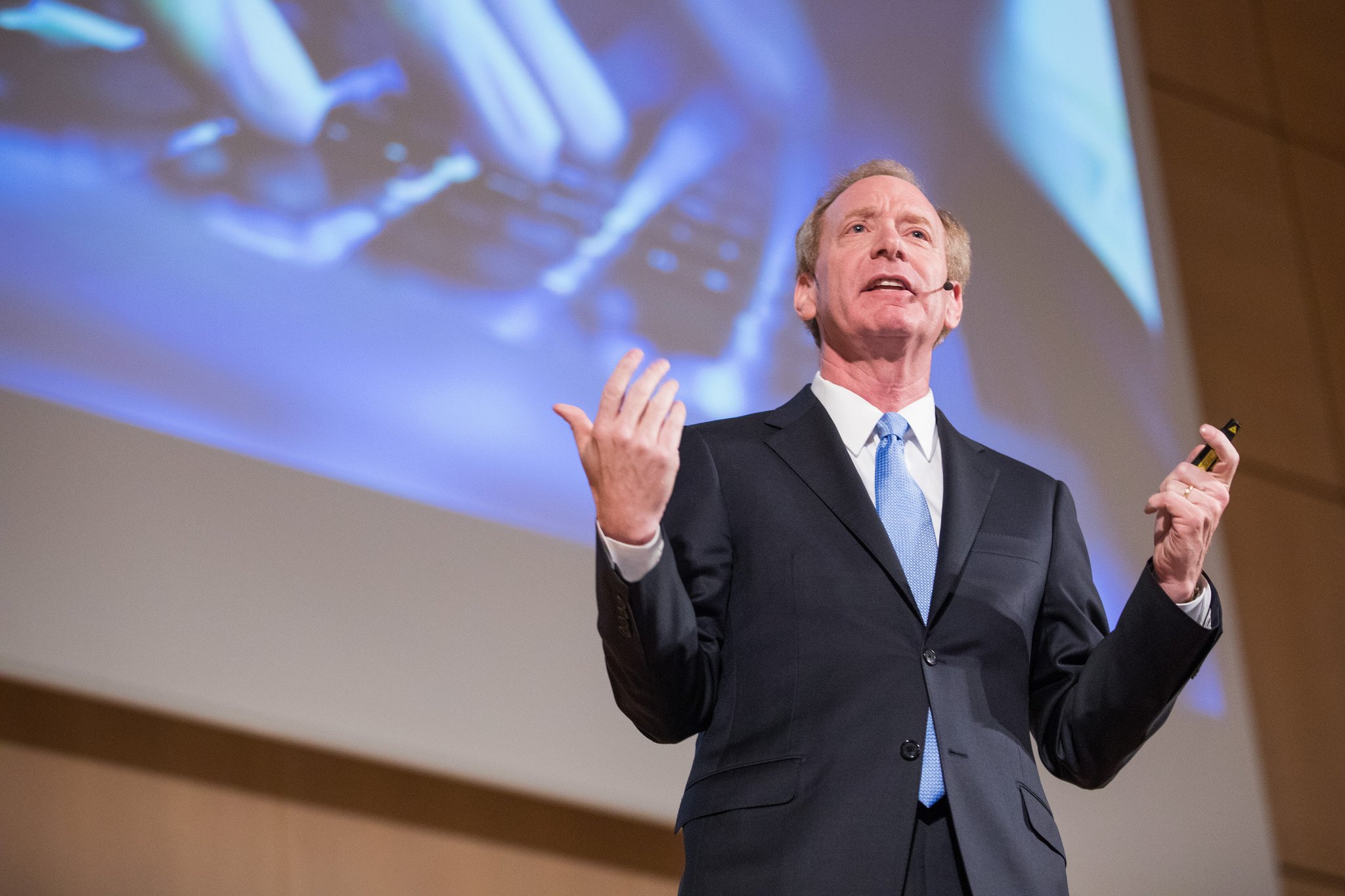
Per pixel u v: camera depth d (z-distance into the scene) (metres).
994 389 6.23
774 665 2.33
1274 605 7.48
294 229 4.91
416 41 5.32
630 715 2.41
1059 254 6.70
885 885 2.11
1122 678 2.35
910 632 2.34
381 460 4.83
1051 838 2.28
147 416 4.52
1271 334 8.10
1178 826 6.12
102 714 4.73
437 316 5.06
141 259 4.64
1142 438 6.60
